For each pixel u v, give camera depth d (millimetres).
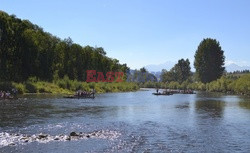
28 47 124938
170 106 78750
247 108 73312
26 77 126438
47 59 134500
